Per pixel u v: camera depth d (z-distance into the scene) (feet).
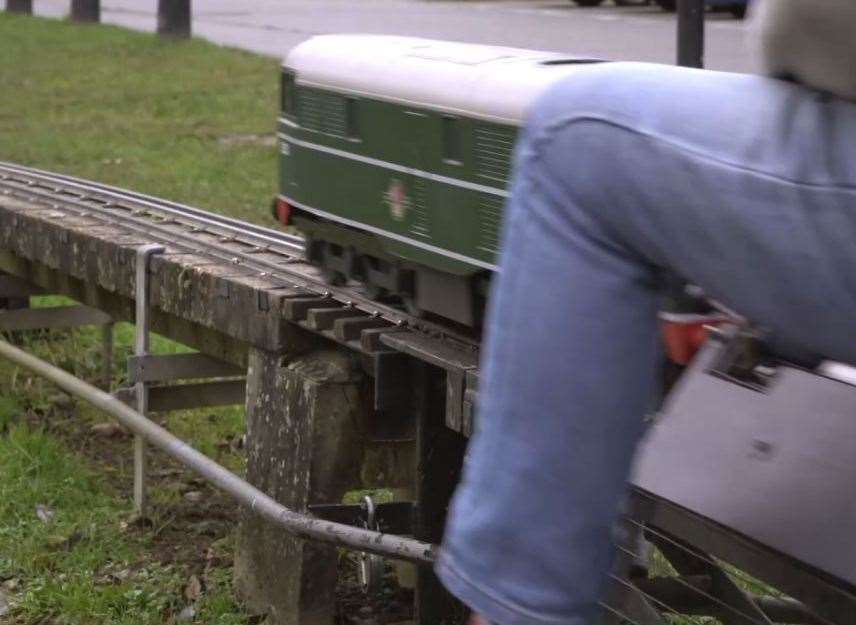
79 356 32.32
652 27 84.43
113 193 28.07
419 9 104.73
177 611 19.38
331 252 17.04
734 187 5.15
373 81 14.73
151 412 23.21
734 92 5.34
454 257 13.51
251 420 18.74
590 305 5.46
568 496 5.51
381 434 17.61
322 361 17.66
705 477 6.73
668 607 9.24
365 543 14.38
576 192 5.47
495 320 5.70
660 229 5.33
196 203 44.16
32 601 19.39
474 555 5.68
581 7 103.50
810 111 5.15
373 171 14.82
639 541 7.87
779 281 5.14
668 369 7.87
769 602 9.73
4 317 29.43
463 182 13.24
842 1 4.99
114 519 22.58
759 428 6.64
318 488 17.40
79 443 27.02
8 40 83.82
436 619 17.65
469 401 13.32
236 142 56.29
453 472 16.98
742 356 6.93
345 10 105.29
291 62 16.58
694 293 6.97
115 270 22.49
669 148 5.27
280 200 17.24
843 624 6.17
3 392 29.32
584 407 5.47
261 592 18.54
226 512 23.16
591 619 5.67
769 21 5.24
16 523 22.29
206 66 73.87
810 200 5.04
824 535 6.08
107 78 71.10
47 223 24.79
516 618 5.56
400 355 15.76
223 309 19.17
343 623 19.03
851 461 6.15
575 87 5.54
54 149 54.75
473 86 13.16
